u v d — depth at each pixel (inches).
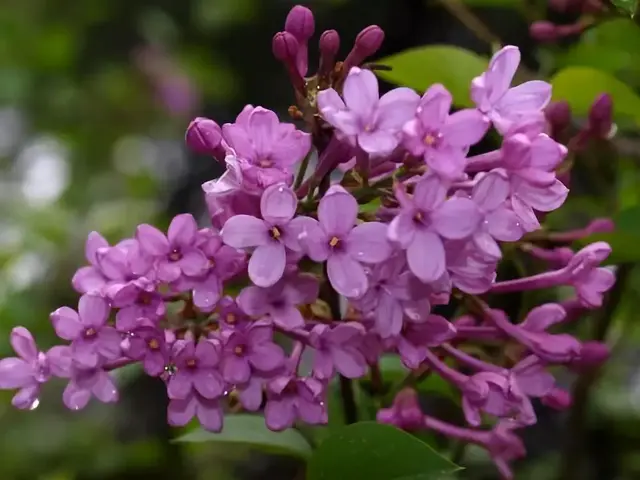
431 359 10.6
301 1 22.0
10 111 30.8
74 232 24.7
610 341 15.6
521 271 11.9
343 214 9.6
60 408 21.8
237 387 10.2
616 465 17.9
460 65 12.4
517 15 17.2
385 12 20.5
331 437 10.4
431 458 10.2
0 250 22.6
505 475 11.4
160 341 9.9
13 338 10.5
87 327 10.1
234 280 10.5
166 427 20.9
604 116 11.8
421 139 9.5
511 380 10.5
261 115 9.8
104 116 29.1
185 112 28.5
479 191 9.5
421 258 9.4
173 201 27.0
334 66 10.6
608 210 13.4
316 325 10.1
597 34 13.9
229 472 20.6
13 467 19.3
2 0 25.5
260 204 9.8
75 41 26.5
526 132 9.7
